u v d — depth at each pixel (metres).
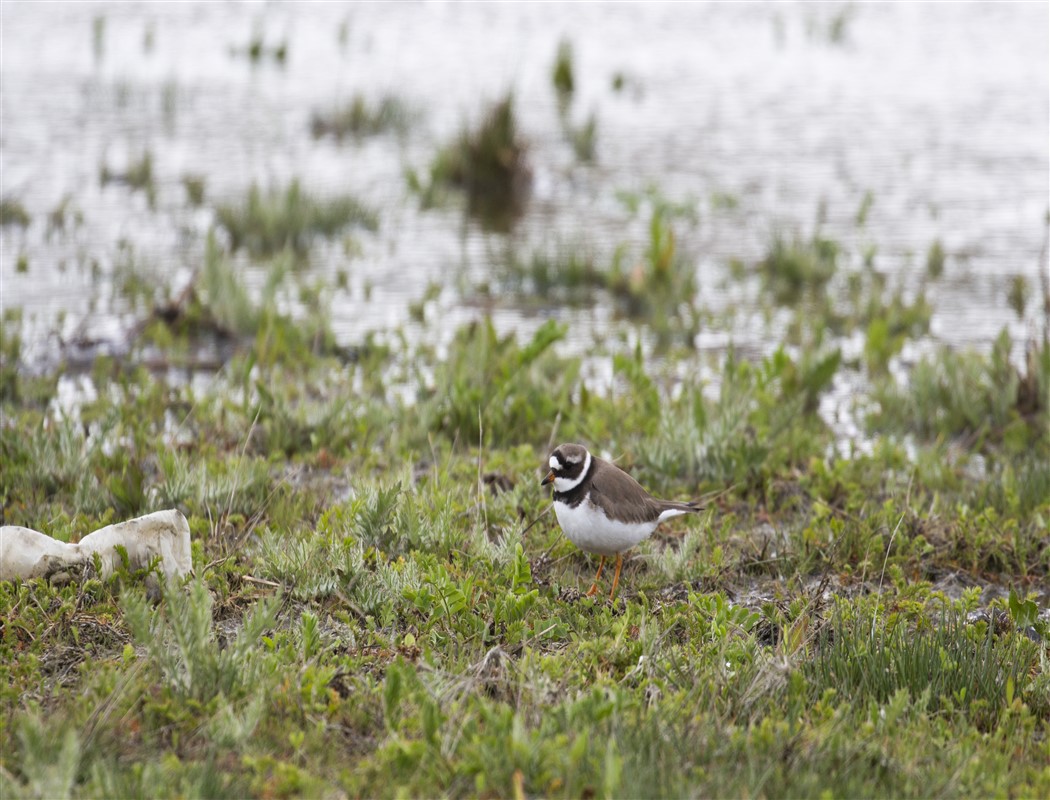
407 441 12.47
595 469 8.95
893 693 7.62
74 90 31.66
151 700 6.98
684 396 13.16
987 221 23.39
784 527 10.80
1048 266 20.75
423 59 36.44
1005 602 9.27
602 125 30.42
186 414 13.01
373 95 31.98
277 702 6.99
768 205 24.44
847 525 10.15
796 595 9.25
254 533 9.92
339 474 11.69
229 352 16.25
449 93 32.78
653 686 7.34
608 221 23.55
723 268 20.95
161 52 36.19
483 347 14.41
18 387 14.02
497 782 6.20
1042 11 44.31
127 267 19.36
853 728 7.03
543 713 6.78
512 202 24.95
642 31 41.00
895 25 42.25
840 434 13.90
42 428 11.23
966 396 14.21
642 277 19.33
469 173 25.66
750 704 7.14
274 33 39.09
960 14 43.88
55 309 17.59
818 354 14.90
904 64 37.00
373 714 7.00
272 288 17.45
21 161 25.55
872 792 6.28
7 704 6.98
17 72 33.06
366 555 9.24
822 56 37.97
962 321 18.25
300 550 8.90
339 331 17.23
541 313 18.67
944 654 7.82
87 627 8.00
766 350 17.08
